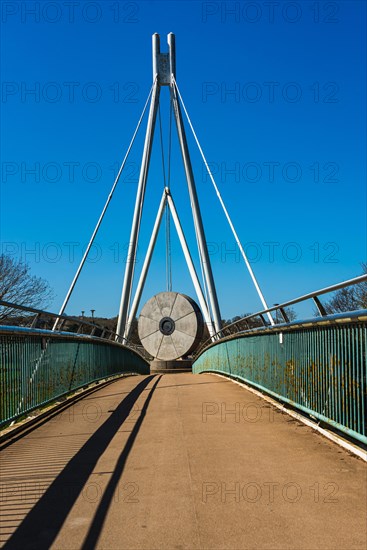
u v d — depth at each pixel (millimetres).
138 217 33844
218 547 3662
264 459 5801
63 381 11094
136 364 29547
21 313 31047
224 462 5754
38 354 9266
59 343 10859
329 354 6629
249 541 3732
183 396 11742
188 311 44062
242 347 14188
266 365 10703
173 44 36812
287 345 8867
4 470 5723
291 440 6660
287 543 3676
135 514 4309
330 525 3945
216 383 15531
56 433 7727
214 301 34438
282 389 9234
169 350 43938
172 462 5840
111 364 18844
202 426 7848
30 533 3988
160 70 36625
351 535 3766
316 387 7148
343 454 5926
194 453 6195
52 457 6266
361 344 5570
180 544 3730
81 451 6531
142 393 12664
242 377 14164
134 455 6219
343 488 4730
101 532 3975
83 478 5352
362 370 5531
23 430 7996
